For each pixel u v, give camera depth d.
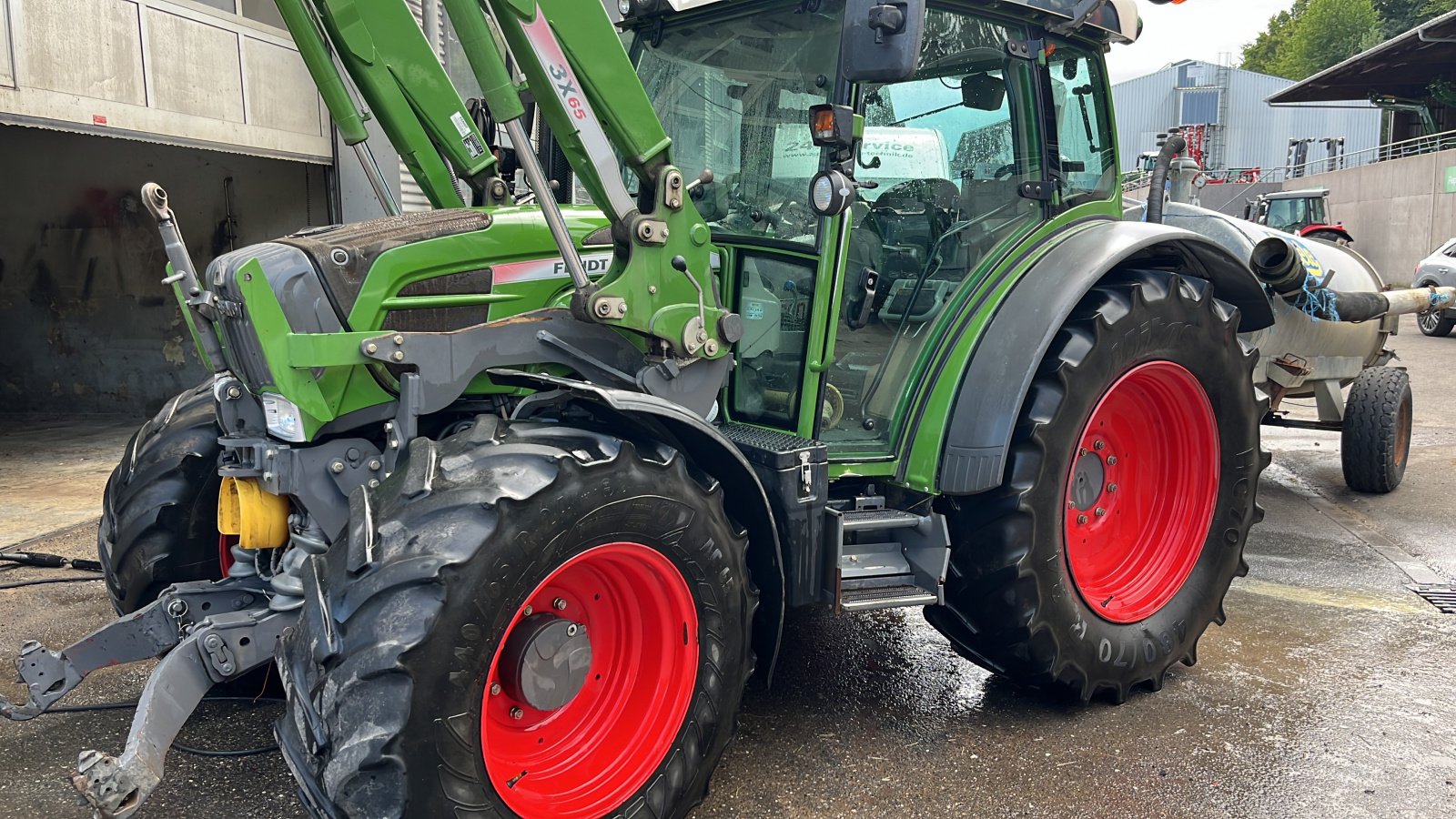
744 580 2.50
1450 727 3.03
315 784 2.03
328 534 2.42
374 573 2.01
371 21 2.84
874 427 3.04
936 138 3.02
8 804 2.57
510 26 2.32
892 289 3.02
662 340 2.63
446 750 2.00
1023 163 3.24
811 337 2.81
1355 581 4.38
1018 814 2.56
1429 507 5.57
